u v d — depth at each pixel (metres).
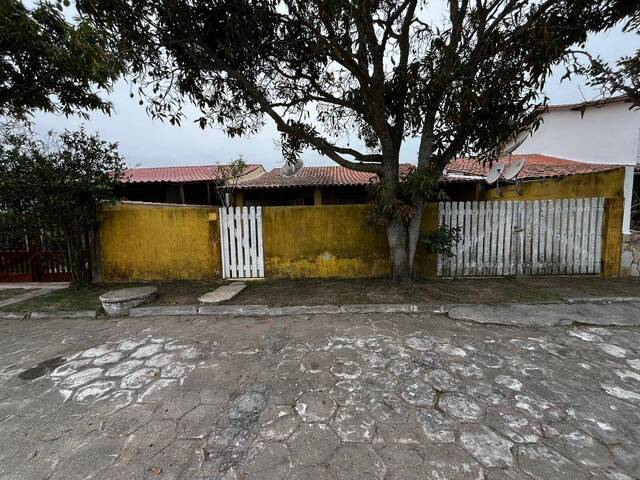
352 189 11.38
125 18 4.29
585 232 6.16
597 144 9.55
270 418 2.39
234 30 4.60
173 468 1.95
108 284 6.55
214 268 6.57
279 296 5.36
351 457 1.99
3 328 4.52
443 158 5.22
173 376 3.03
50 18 4.66
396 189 5.19
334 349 3.50
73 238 6.24
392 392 2.68
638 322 4.07
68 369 3.22
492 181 7.02
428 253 6.19
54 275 6.93
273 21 4.72
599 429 2.20
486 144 5.00
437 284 5.77
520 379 2.83
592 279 5.96
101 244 6.59
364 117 5.43
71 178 5.59
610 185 6.20
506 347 3.46
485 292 5.28
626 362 3.11
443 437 2.15
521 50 3.89
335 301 5.00
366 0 3.75
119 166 6.18
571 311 4.45
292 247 6.51
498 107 4.60
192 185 12.14
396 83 5.22
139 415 2.46
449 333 3.87
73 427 2.34
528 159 10.34
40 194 5.41
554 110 10.62
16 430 2.32
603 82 3.76
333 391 2.71
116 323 4.59
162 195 12.13
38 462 2.01
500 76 4.09
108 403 2.62
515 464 1.91
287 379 2.93
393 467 1.91
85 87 5.98
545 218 6.16
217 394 2.72
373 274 6.46
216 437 2.21
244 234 6.50
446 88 4.28
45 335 4.20
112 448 2.12
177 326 4.37
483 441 2.10
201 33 4.84
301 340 3.76
